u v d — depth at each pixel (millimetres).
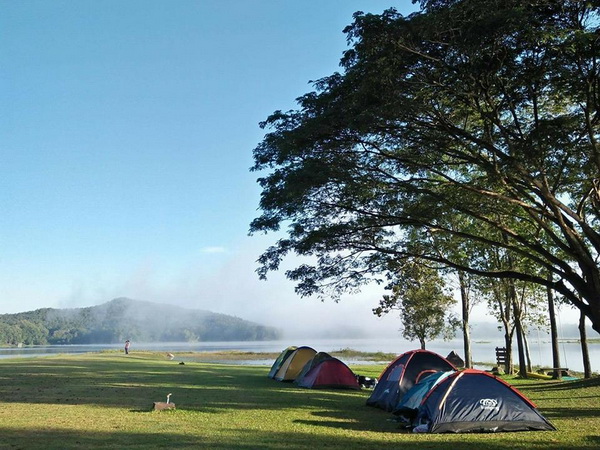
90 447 9578
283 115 16688
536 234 21266
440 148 15602
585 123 14273
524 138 14250
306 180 15133
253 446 9852
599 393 19281
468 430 11766
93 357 43906
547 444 10180
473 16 11852
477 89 13805
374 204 16969
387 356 61812
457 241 20109
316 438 10820
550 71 13078
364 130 14164
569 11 12297
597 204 17906
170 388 20156
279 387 21859
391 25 12656
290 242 18281
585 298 15930
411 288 34906
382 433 11672
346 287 19469
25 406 14688
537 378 29828
